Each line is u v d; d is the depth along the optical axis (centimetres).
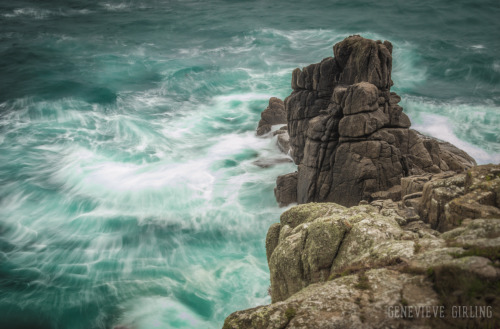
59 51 4791
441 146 2344
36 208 2067
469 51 4716
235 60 4666
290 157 2505
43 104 3384
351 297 622
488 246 600
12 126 2997
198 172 2416
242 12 6881
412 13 6325
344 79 2000
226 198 2152
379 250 734
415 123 3147
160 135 2934
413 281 612
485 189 834
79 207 2072
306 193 1872
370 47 1877
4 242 1805
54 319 1395
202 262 1684
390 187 1741
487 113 3284
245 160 2567
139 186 2248
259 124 2972
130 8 7275
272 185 2248
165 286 1540
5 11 6612
